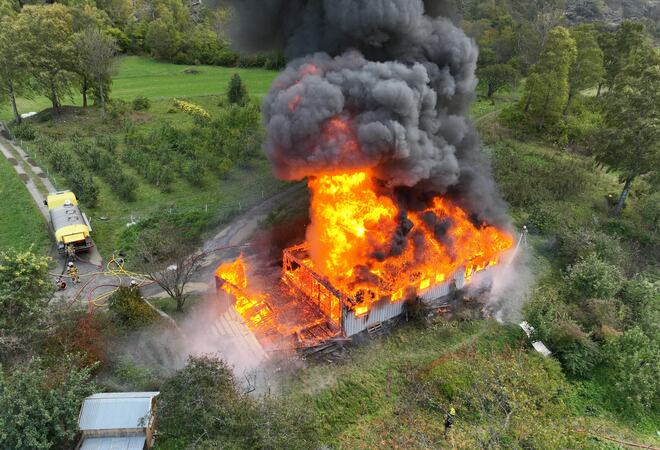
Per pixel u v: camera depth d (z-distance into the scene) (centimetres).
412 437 2333
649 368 2730
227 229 4050
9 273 2502
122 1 10125
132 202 4350
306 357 2652
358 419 2433
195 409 1980
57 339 2430
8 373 2227
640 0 12238
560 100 5878
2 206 4197
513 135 6041
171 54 9194
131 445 2036
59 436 1967
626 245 4128
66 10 6031
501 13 9700
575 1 11512
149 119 6134
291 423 2069
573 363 2833
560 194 4706
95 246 3734
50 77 5731
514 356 2834
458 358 2766
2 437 1844
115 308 2794
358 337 2802
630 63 5925
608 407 2692
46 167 4797
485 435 2211
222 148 5288
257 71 8881
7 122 5944
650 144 4103
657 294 3450
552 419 2464
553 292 3347
